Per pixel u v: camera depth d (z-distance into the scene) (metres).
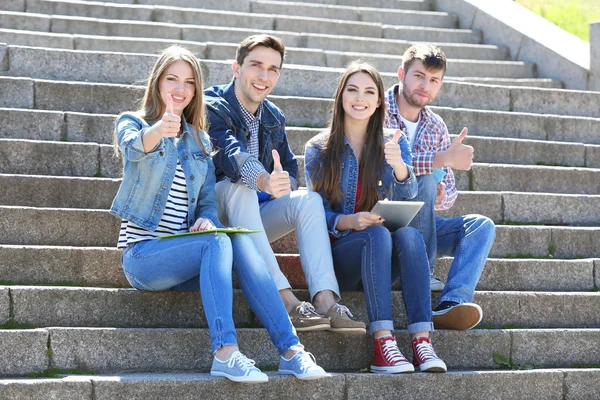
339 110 5.41
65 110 6.99
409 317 5.08
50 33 8.78
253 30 9.91
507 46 10.88
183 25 9.71
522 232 6.57
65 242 5.60
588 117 8.73
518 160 7.78
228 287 4.52
